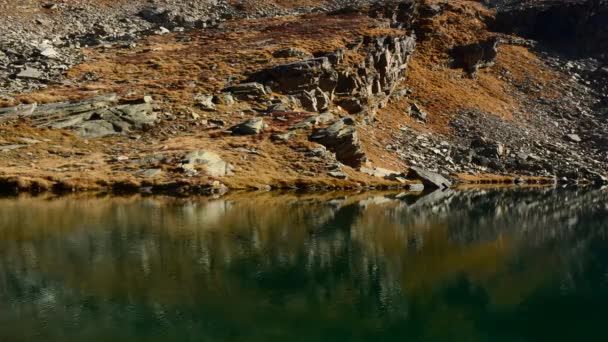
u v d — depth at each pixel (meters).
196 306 21.72
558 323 20.72
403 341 18.66
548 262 29.58
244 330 19.47
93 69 81.50
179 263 27.47
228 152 60.44
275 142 64.19
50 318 20.17
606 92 104.69
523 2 138.50
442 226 39.41
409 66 101.44
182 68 83.44
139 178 52.16
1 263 26.91
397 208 46.72
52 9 113.19
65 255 28.42
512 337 19.14
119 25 113.81
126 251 29.50
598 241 35.25
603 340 19.08
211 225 36.59
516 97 101.62
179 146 60.22
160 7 125.38
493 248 32.78
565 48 122.44
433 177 65.81
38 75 75.88
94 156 57.69
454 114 89.25
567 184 71.88
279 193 52.62
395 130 80.38
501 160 77.75
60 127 62.06
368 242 33.41
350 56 83.50
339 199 50.50
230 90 75.50
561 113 96.69
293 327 19.69
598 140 87.06
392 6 113.69
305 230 36.12
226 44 96.06
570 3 127.19
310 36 94.25
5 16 103.31
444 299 23.30
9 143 57.25
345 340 18.81
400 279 25.98
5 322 19.78
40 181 49.16
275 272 26.59
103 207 41.78
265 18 120.12
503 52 116.81
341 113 77.81
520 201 54.50
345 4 140.25
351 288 24.45
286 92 76.81
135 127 65.00
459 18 123.25
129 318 20.41
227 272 26.31
